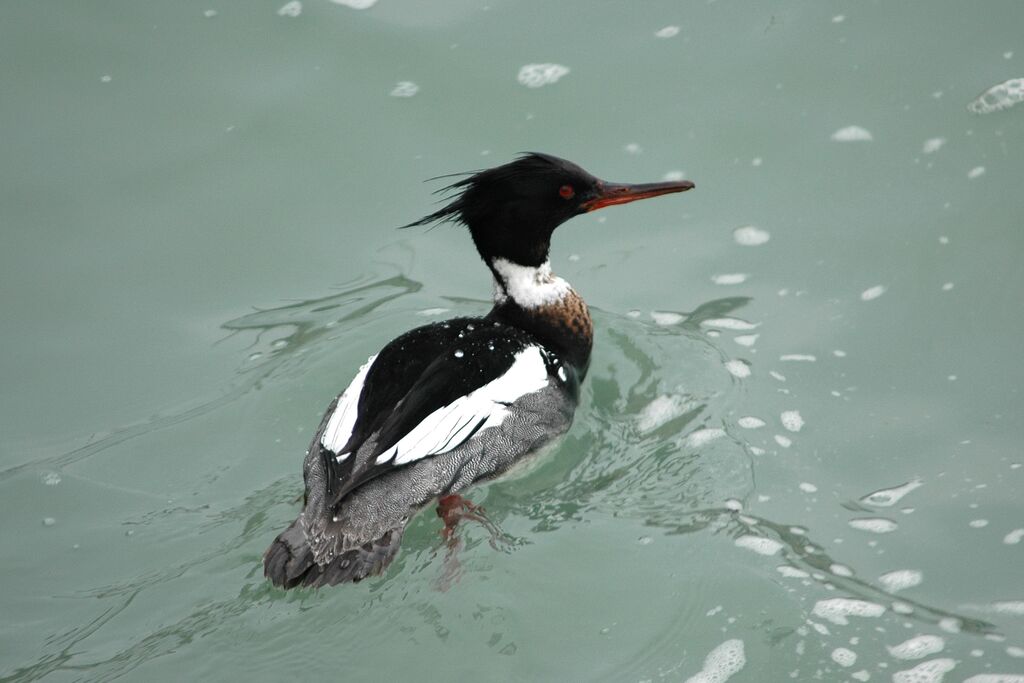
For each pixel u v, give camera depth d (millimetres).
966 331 11805
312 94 14594
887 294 12273
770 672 8656
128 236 13312
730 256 12906
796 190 13391
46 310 12586
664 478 10531
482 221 11234
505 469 10352
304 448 10883
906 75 14195
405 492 9508
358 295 12664
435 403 9805
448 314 12398
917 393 11273
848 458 10672
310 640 8953
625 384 11680
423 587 9398
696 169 13648
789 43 14727
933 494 10250
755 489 10367
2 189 13609
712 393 11445
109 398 11648
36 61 14898
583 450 10984
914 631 8984
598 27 15195
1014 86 13781
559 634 9000
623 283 12773
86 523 10172
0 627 9164
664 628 9016
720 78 14477
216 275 12938
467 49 15023
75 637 9031
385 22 15367
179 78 14766
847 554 9680
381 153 14047
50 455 11023
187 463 10820
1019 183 12992
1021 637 8930
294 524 9125
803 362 11695
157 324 12445
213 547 9797
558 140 14000
